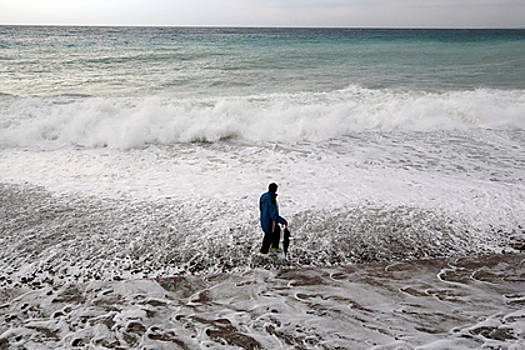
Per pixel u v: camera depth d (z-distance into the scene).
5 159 8.87
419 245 5.48
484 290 4.43
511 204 6.72
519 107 13.25
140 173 8.27
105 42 48.53
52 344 3.53
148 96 15.98
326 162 9.02
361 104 13.73
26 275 4.68
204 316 3.97
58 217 6.21
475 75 22.53
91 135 10.41
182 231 5.82
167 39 59.19
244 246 5.45
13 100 13.27
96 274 4.73
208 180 7.91
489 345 3.46
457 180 7.87
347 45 46.06
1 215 6.20
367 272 4.85
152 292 4.40
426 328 3.74
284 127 11.38
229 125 10.98
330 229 5.93
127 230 5.83
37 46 39.50
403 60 30.16
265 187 7.57
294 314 3.99
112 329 3.75
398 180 7.91
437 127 11.73
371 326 3.78
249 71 23.53
